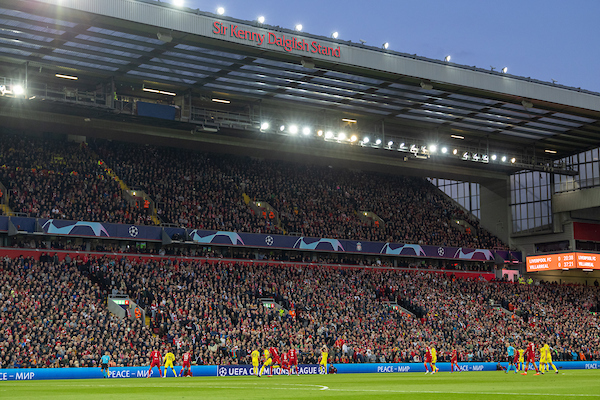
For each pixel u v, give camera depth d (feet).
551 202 255.70
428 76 180.04
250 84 186.80
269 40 158.92
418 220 255.91
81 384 102.12
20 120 187.01
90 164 202.39
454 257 244.22
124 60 166.40
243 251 212.23
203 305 166.40
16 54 161.07
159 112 182.50
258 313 172.14
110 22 145.07
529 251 263.90
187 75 178.60
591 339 214.07
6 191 179.32
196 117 193.16
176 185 213.66
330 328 177.17
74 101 168.96
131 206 194.80
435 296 219.41
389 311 198.80
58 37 152.05
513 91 192.54
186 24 149.28
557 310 234.79
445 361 177.58
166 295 167.94
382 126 212.64
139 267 179.22
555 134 233.76
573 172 249.55
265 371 151.12
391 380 114.32
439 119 218.79
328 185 250.37
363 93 193.98
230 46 159.74
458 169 260.42
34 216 176.55
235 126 195.00
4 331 134.31
